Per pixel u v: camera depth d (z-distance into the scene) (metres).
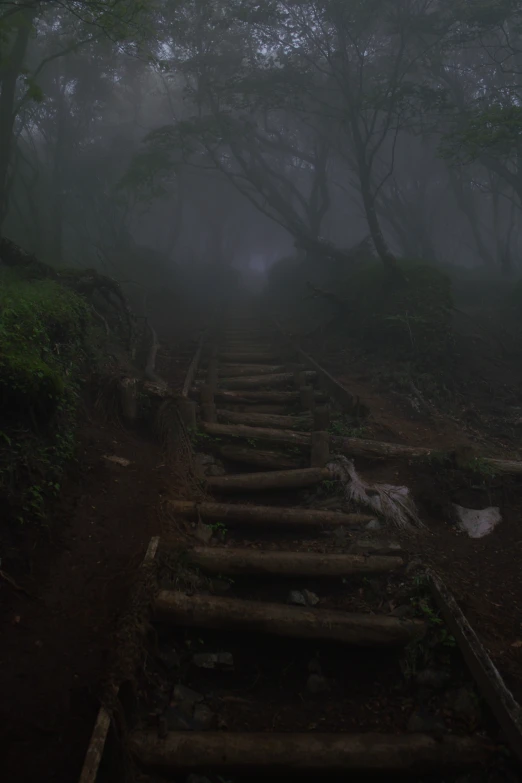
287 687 3.92
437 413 8.85
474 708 3.55
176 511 5.39
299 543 5.37
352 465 6.41
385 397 9.51
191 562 4.70
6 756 2.90
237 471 6.83
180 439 6.61
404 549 5.22
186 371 10.13
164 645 4.00
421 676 3.88
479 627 4.18
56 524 4.59
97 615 3.90
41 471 4.72
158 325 15.79
